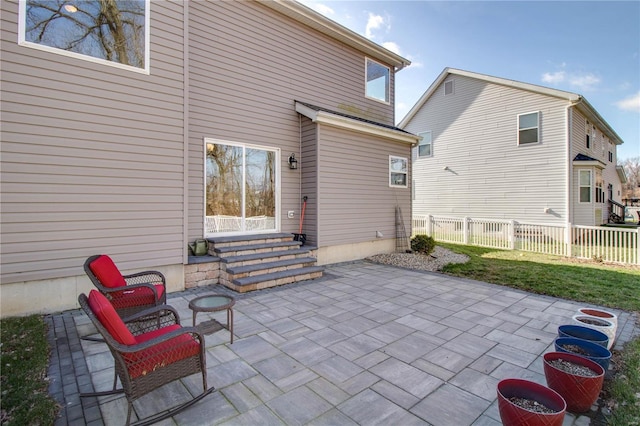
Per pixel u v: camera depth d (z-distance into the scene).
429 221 12.52
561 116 11.70
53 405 2.31
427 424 2.19
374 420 2.22
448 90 14.74
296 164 7.54
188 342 2.39
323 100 8.23
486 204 13.62
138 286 3.49
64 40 4.23
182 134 5.23
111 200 4.58
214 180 6.32
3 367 2.80
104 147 4.52
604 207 16.36
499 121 13.17
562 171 11.72
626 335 3.81
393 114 10.25
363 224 8.40
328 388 2.61
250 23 6.78
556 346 2.89
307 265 6.66
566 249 9.31
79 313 4.19
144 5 4.85
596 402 2.49
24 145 3.96
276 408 2.34
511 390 2.21
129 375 2.05
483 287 5.89
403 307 4.71
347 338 3.60
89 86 4.39
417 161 15.98
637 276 6.76
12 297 3.93
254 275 5.70
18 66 3.92
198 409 2.32
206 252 6.02
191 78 5.91
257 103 6.89
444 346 3.43
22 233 3.96
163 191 5.05
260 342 3.46
